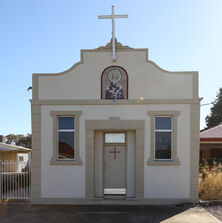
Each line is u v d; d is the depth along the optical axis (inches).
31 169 382.6
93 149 383.6
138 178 377.4
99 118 385.7
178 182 375.9
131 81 388.2
